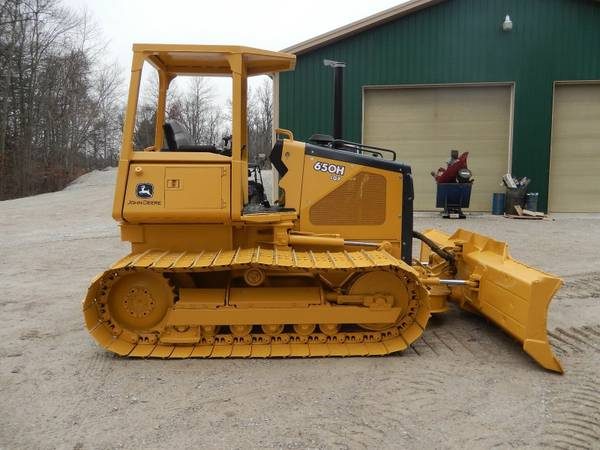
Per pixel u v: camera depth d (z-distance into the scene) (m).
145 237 4.82
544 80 14.57
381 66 14.99
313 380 4.16
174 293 4.70
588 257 9.07
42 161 37.12
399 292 4.73
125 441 3.30
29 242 11.35
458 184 13.73
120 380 4.17
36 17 35.22
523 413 3.64
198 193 4.55
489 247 5.36
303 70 15.19
